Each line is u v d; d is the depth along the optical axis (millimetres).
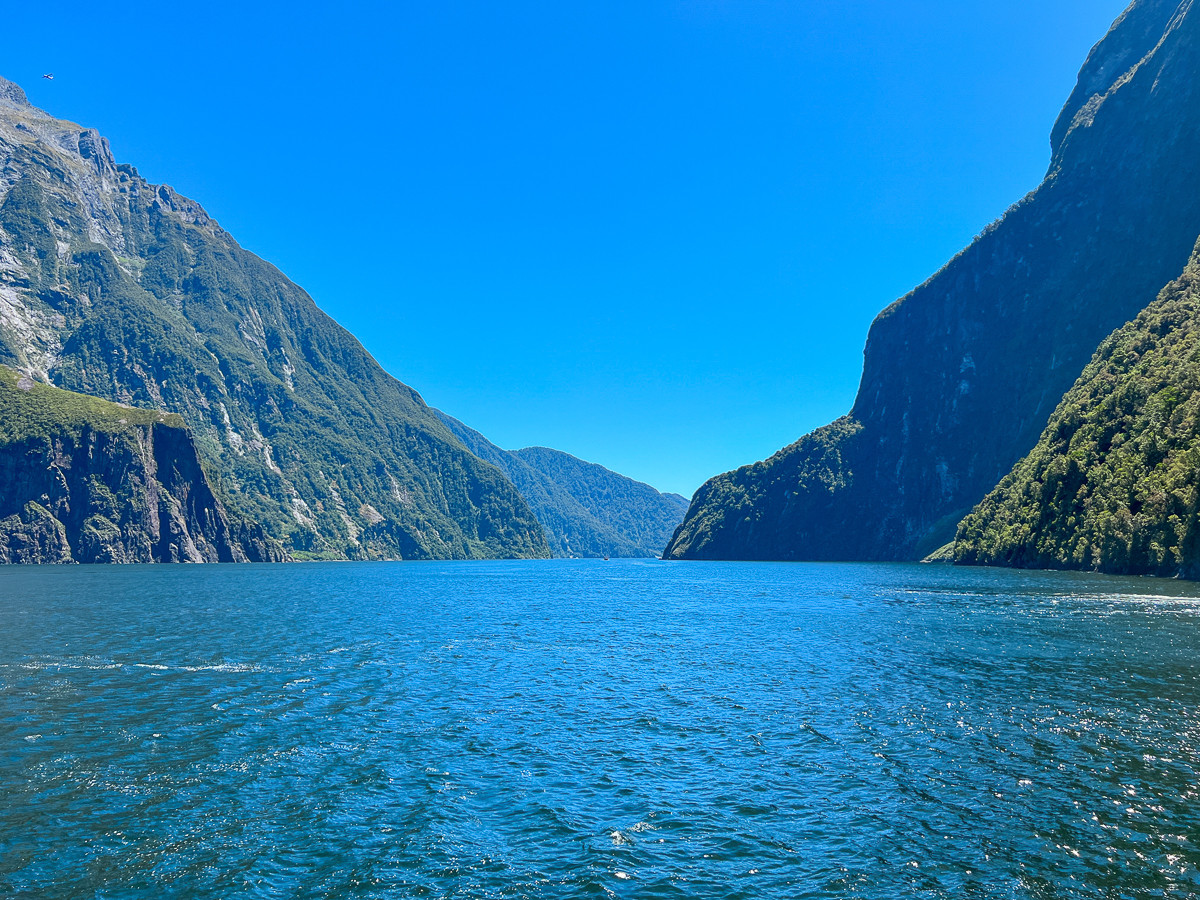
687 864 20641
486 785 26812
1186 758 28797
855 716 35688
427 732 33531
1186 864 20375
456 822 23578
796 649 57000
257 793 26031
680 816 23953
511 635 67125
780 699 39531
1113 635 59875
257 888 19453
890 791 25844
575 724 34844
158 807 24781
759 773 27859
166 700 39219
